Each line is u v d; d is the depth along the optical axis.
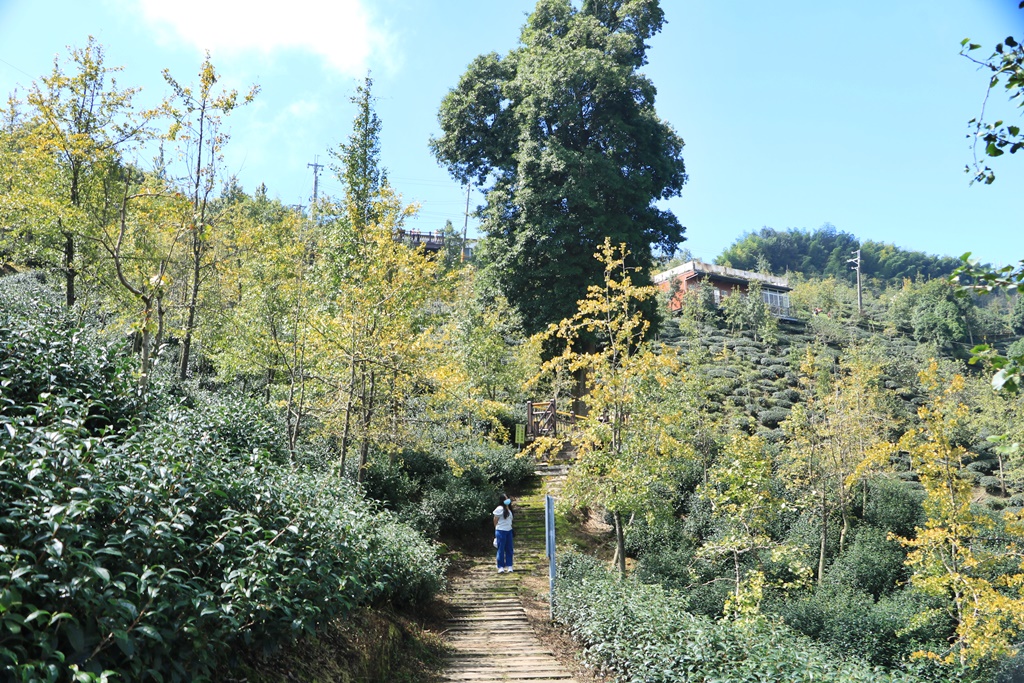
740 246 125.50
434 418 14.02
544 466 21.14
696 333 49.09
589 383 14.64
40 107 12.73
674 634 9.34
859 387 20.66
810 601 14.04
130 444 5.51
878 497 20.33
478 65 29.55
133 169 15.33
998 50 4.61
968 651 12.24
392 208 13.57
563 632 11.11
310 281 13.75
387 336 12.28
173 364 19.66
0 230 14.85
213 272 16.42
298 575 5.56
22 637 3.50
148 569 4.30
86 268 14.66
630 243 26.33
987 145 4.79
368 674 7.07
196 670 4.61
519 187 26.95
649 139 28.59
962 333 56.22
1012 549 15.59
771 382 44.47
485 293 27.94
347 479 10.91
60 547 3.74
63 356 8.10
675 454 13.84
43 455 4.29
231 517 5.40
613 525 17.83
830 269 115.25
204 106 12.45
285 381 15.41
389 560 9.20
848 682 8.45
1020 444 4.33
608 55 27.00
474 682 8.40
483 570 14.47
